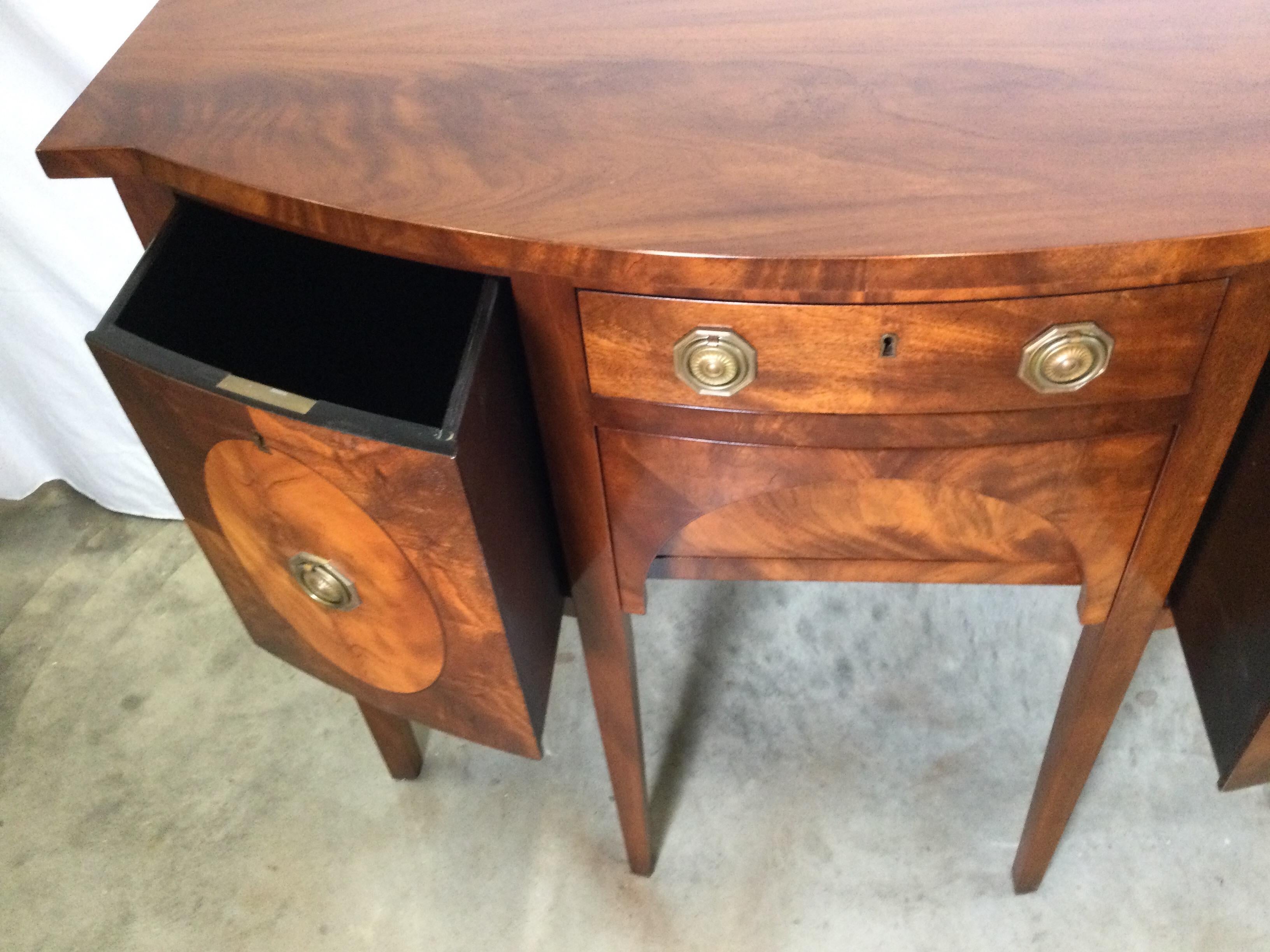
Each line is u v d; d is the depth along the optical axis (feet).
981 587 4.06
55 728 3.99
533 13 2.40
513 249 1.84
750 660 3.92
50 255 3.83
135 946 3.41
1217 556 2.58
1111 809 3.44
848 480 2.18
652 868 3.43
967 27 2.21
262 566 2.41
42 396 4.26
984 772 3.56
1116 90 2.00
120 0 3.32
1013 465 2.10
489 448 1.99
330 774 3.76
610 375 2.04
